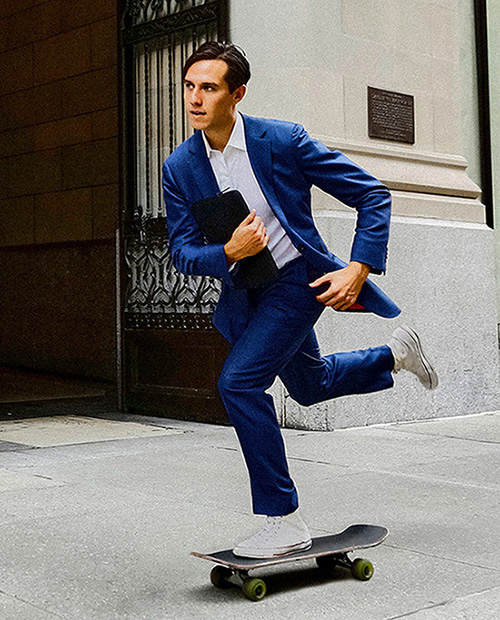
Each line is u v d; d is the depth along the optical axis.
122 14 8.46
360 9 7.74
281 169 3.26
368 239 3.19
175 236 3.37
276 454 3.19
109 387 10.05
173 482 5.11
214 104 3.14
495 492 4.80
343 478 5.20
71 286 10.78
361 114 7.69
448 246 8.18
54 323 11.05
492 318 8.56
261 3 7.49
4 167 11.65
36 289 11.31
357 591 3.15
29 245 11.31
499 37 9.55
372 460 5.82
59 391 10.05
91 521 4.19
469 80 9.08
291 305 3.26
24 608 2.99
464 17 9.10
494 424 7.60
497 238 9.50
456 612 2.91
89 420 7.93
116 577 3.34
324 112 7.38
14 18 11.35
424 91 8.28
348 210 7.36
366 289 3.30
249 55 7.57
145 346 8.26
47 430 7.30
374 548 3.70
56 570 3.43
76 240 10.61
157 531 3.99
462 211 8.45
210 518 4.23
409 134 8.09
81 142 10.52
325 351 7.15
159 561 3.54
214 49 3.15
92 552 3.67
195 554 3.23
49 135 10.95
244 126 3.25
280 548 3.15
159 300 8.07
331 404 7.17
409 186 7.98
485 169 9.05
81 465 5.69
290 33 7.34
